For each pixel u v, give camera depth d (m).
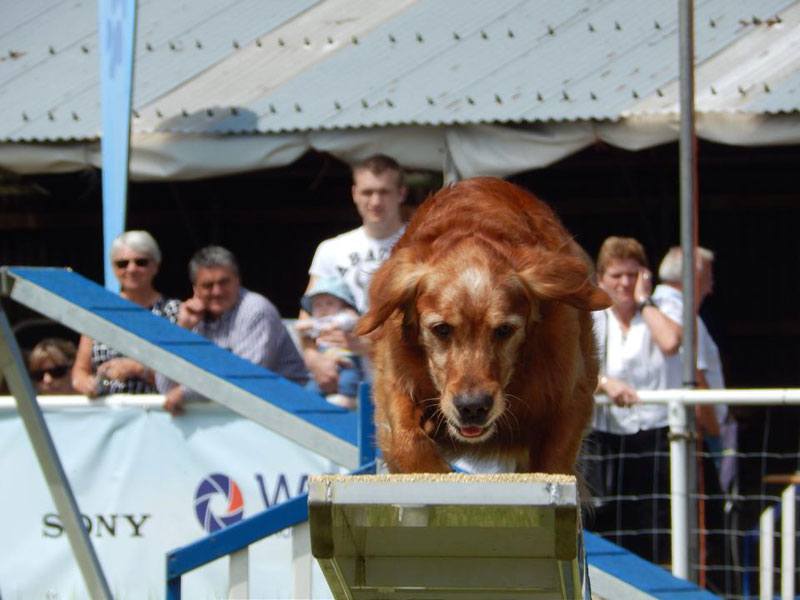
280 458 10.26
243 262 19.31
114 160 12.44
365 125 13.64
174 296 19.30
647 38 14.56
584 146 13.43
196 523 10.34
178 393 10.38
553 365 7.70
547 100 13.62
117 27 12.48
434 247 7.82
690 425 9.97
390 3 16.23
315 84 14.59
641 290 11.29
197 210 19.34
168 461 10.39
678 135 13.19
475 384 7.29
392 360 7.82
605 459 10.62
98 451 10.45
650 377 11.05
